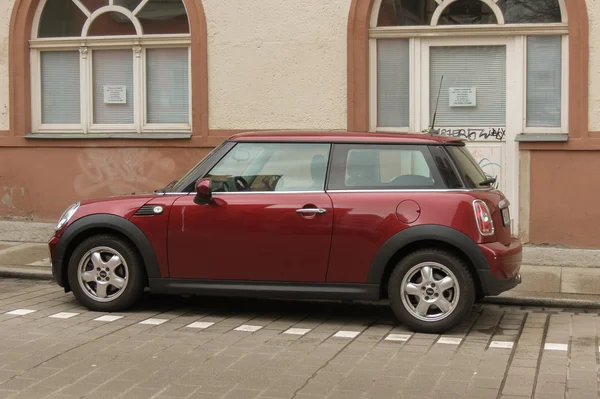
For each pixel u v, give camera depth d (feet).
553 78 34.37
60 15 39.40
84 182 38.27
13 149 38.91
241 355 19.70
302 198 22.88
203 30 36.58
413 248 22.48
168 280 23.73
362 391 16.70
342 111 35.50
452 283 21.97
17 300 26.61
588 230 33.19
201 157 36.94
